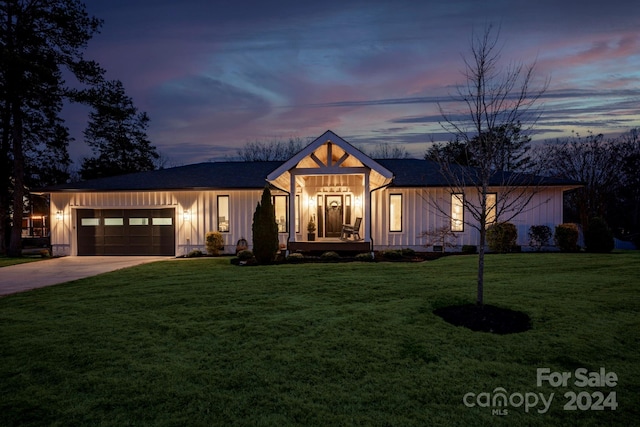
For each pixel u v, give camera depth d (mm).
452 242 17719
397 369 4684
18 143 21016
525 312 6664
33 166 26375
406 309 7078
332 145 14914
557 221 17531
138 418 3699
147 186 19344
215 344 5609
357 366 4777
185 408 3863
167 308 7641
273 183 15039
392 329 6062
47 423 3639
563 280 9367
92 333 6160
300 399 4008
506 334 5766
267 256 13852
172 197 19297
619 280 9289
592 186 34250
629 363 4742
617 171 33812
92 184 20359
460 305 7297
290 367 4785
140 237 19578
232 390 4223
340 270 11727
